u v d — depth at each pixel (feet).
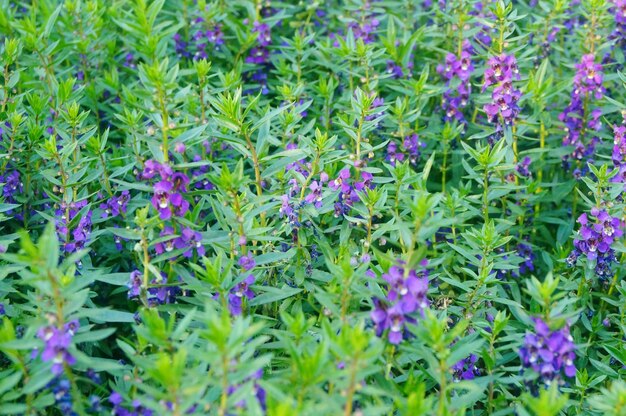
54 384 4.33
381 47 6.21
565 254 5.27
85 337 4.34
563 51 6.05
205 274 4.53
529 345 4.35
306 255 4.91
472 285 4.94
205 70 5.37
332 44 6.19
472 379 4.69
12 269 4.66
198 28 6.22
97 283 5.28
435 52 6.31
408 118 5.53
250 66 6.15
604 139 5.89
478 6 6.19
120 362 4.61
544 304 4.37
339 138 5.74
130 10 6.24
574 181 5.67
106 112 5.95
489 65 5.48
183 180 4.60
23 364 4.33
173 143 4.60
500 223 5.27
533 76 5.77
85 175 5.25
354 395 4.22
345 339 4.19
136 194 5.41
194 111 5.49
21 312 4.76
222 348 4.09
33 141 5.24
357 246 5.14
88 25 6.02
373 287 4.61
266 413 4.27
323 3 6.57
